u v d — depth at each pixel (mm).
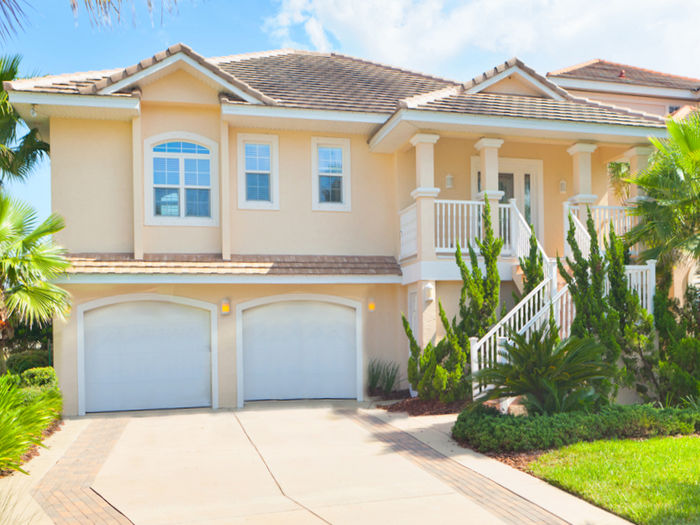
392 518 6211
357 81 17062
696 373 11062
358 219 15453
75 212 13734
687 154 11719
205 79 13953
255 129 14891
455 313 13758
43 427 9523
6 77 15281
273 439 10148
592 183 16578
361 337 14836
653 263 12164
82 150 13844
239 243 14641
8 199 11352
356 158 15516
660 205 12312
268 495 7078
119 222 13938
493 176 13992
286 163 15062
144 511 6562
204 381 13977
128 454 9266
